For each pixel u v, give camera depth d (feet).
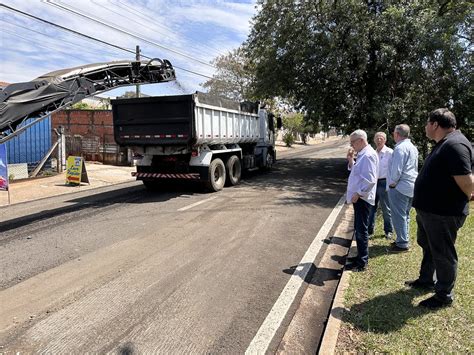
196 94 32.01
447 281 11.64
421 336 10.39
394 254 17.04
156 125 33.09
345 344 10.27
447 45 40.68
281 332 11.47
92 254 18.20
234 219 25.09
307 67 51.11
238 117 41.73
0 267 16.65
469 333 10.46
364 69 46.16
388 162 19.48
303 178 47.09
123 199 32.94
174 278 15.26
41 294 13.88
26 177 47.24
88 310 12.64
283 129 135.33
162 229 22.59
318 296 13.94
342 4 46.14
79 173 41.65
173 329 11.50
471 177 10.82
